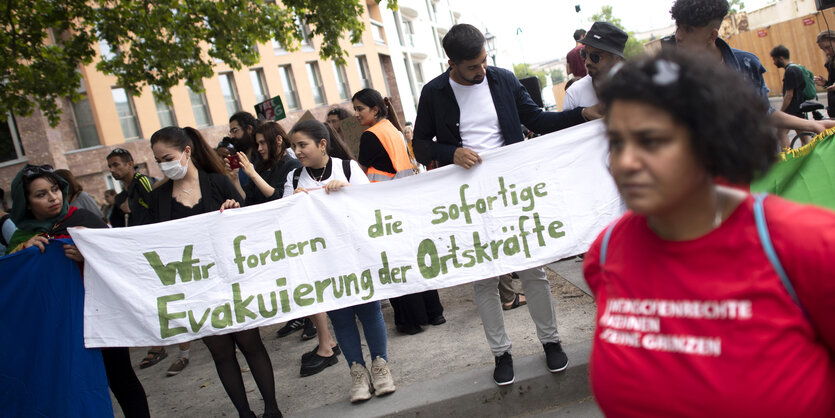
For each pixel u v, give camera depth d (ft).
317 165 14.64
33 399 12.67
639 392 4.40
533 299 12.96
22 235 13.28
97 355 13.01
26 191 12.99
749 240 4.03
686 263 4.25
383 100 18.34
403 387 13.82
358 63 103.71
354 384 13.53
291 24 41.65
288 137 17.44
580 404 12.59
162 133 13.26
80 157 68.85
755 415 3.95
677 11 12.03
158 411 16.37
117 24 36.55
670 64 4.04
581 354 13.33
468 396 12.73
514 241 13.14
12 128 66.59
